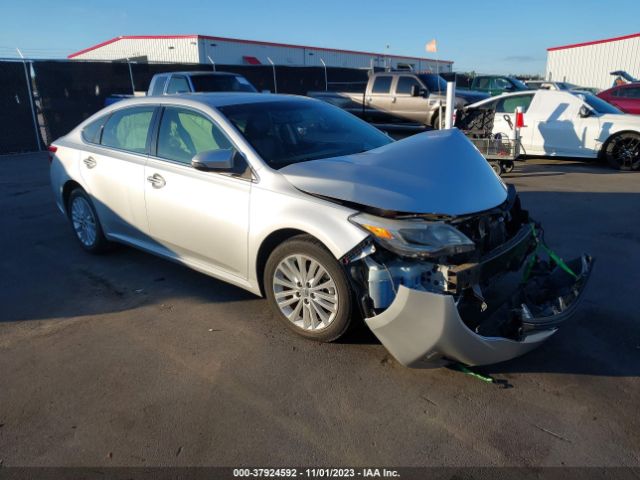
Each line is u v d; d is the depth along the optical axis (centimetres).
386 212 294
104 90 1576
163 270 487
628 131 945
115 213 474
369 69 2481
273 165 357
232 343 351
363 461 244
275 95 459
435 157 343
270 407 284
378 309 300
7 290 450
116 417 279
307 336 346
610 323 369
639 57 2727
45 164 1159
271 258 348
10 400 295
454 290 280
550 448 249
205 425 271
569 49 3017
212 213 377
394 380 305
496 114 1088
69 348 351
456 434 260
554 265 373
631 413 273
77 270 493
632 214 655
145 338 361
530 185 848
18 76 1355
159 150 430
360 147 411
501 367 316
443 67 4675
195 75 1203
